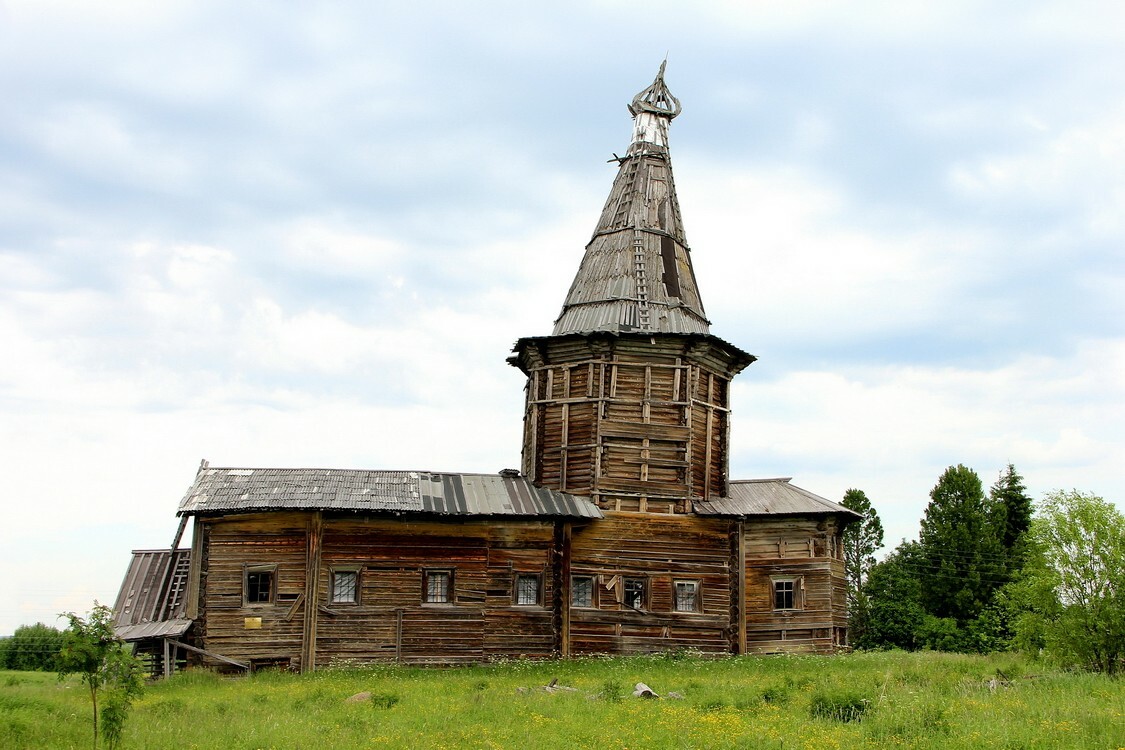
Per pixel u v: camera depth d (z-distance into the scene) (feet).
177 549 145.18
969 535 227.61
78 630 72.23
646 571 147.33
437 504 139.33
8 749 71.72
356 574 136.87
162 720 84.02
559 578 142.92
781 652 148.56
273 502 134.51
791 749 66.69
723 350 158.51
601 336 151.43
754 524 153.48
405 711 88.74
